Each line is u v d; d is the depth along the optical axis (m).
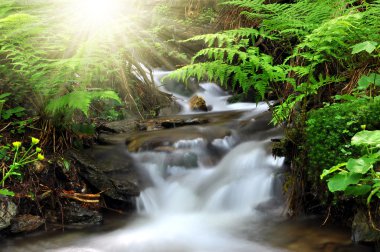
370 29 3.72
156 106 7.23
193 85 8.37
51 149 4.41
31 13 4.93
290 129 4.11
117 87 6.92
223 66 3.68
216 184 4.60
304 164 3.78
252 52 3.66
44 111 4.41
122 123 5.95
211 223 4.04
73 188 4.21
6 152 4.07
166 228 3.97
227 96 8.15
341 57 3.83
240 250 3.42
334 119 3.55
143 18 9.50
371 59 4.01
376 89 3.88
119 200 4.29
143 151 4.97
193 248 3.51
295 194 3.86
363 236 3.17
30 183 3.98
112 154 4.85
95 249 3.50
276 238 3.55
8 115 4.34
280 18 4.07
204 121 6.12
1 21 3.75
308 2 4.40
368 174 2.98
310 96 4.52
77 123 4.91
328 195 3.52
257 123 5.75
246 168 4.67
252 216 4.08
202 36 3.77
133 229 3.93
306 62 4.81
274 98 6.78
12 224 3.65
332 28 3.38
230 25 7.02
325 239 3.39
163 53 9.05
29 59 4.27
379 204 3.12
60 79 4.30
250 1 4.31
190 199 4.48
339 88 4.39
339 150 3.38
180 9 10.45
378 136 2.59
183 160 4.89
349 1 4.04
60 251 3.45
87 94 3.98
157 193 4.55
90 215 3.99
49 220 3.89
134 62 7.18
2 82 4.54
